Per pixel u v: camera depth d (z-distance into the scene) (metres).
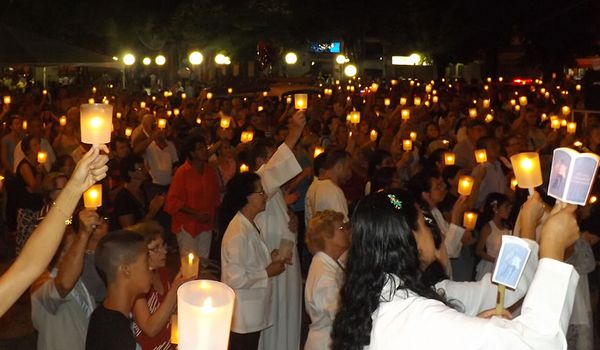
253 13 35.34
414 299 2.79
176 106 24.12
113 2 32.66
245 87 29.83
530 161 4.03
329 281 4.99
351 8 43.03
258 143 7.91
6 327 8.34
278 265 6.05
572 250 6.07
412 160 11.55
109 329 3.80
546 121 16.64
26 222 9.09
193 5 34.09
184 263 4.20
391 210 2.93
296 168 6.54
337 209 7.52
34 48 19.81
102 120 3.52
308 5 40.19
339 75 58.44
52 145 13.41
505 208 7.81
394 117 15.12
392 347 2.72
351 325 2.90
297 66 69.50
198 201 9.02
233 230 5.96
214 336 2.22
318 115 18.25
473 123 12.55
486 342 2.53
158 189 11.39
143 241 3.97
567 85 32.12
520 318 2.56
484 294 3.65
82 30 33.16
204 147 9.09
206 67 41.16
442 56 44.69
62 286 4.52
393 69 54.19
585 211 7.40
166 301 4.17
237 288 5.88
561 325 2.51
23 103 17.86
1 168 12.54
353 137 10.62
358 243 2.96
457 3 42.06
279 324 6.65
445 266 3.77
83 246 4.53
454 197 8.46
